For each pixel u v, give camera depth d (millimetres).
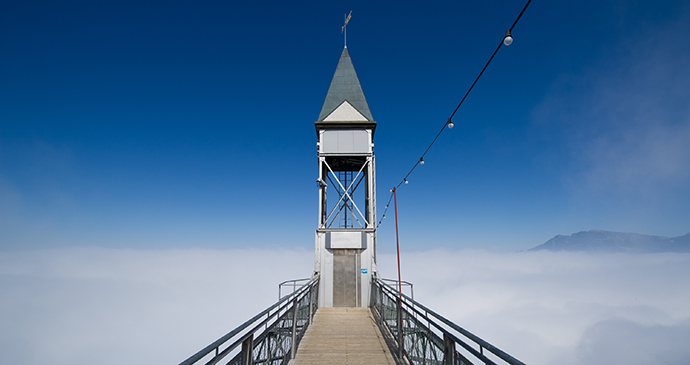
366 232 14289
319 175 14984
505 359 2494
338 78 16359
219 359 3061
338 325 10328
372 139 16188
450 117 7016
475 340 3180
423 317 5289
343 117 15398
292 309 7418
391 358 7148
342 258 14055
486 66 4863
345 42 17188
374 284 13148
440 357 4504
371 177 15109
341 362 6898
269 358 5379
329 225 15375
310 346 8055
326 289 13742
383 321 10469
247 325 3846
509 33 4105
